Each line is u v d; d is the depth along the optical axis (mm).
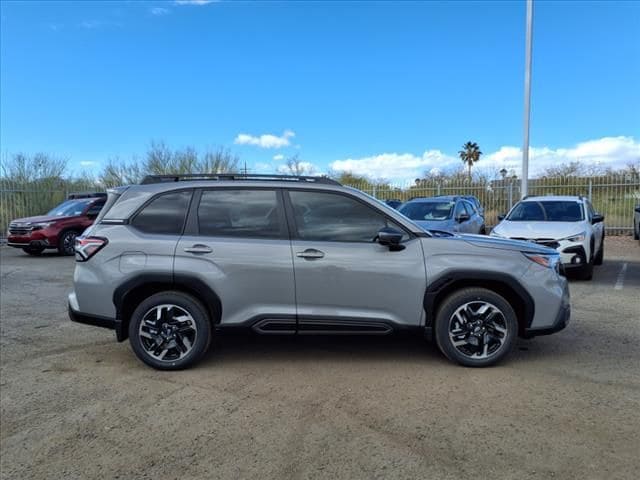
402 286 4762
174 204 4984
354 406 4039
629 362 5012
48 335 6254
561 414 3852
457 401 4102
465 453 3309
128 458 3326
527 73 16297
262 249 4781
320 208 4926
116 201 5051
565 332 6094
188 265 4762
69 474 3158
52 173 22578
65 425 3803
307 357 5234
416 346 5562
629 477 3021
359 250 4785
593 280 9961
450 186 21312
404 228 4879
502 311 4789
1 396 4348
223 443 3494
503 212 20375
